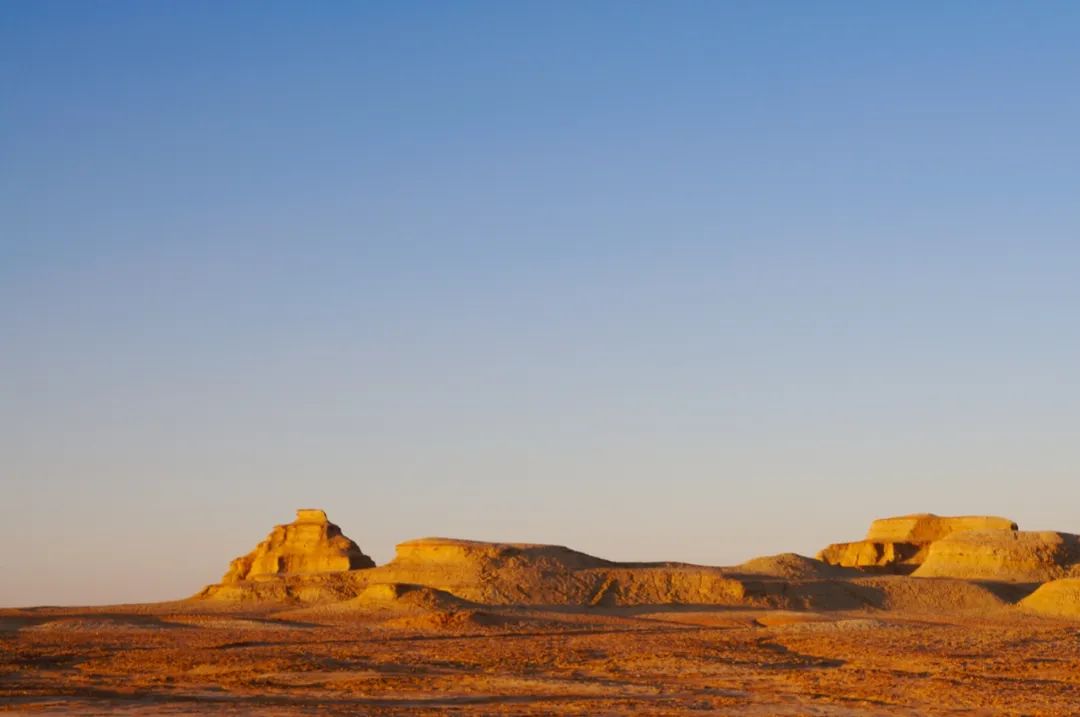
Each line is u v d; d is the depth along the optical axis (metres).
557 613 179.00
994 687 72.81
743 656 96.00
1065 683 75.94
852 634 126.88
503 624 149.38
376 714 60.97
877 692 70.69
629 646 110.44
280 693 72.06
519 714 61.22
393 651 104.69
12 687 76.50
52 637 133.12
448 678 79.12
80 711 62.50
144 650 110.06
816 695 69.44
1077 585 184.00
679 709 63.53
